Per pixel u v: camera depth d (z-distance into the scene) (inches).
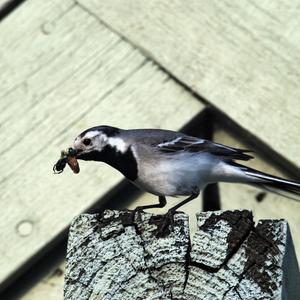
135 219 293.7
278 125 387.9
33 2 432.5
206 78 401.7
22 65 419.8
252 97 394.6
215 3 418.0
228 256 283.3
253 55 404.2
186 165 387.9
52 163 394.0
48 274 378.3
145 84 407.2
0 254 374.9
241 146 400.2
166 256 286.2
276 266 279.9
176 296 281.4
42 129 402.6
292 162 382.3
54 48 421.4
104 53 416.2
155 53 411.8
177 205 390.0
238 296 278.5
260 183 386.6
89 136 391.5
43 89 412.2
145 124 401.4
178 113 400.2
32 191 387.5
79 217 296.0
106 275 287.0
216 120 401.7
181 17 417.4
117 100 406.6
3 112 408.5
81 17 426.6
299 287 315.3
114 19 422.6
